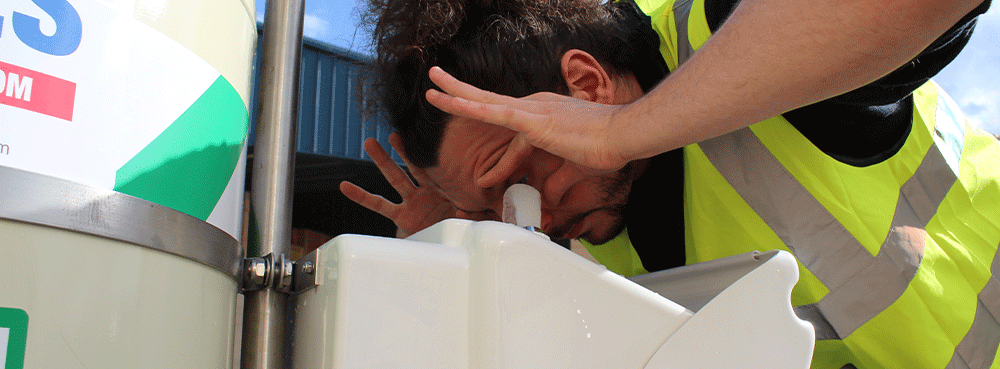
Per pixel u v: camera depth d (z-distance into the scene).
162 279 0.42
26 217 0.35
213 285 0.47
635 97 0.94
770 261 0.52
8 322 0.34
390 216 1.21
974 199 0.93
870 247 0.83
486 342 0.43
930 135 0.89
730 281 0.55
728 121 0.56
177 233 0.43
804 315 0.84
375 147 1.20
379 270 0.43
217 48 0.51
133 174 0.42
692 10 0.88
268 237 0.57
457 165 0.91
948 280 0.87
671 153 0.94
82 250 0.38
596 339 0.45
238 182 0.55
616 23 0.95
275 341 0.53
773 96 0.53
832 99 0.75
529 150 0.79
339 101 1.99
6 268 0.35
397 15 0.94
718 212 0.86
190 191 0.46
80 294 0.37
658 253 1.00
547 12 0.90
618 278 0.47
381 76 1.01
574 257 0.46
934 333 0.84
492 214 1.03
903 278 0.83
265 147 0.60
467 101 0.67
